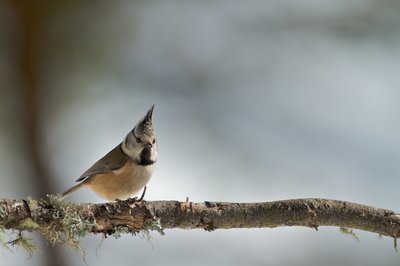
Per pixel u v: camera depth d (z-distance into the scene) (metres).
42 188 13.09
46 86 13.62
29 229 6.36
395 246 7.14
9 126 13.24
